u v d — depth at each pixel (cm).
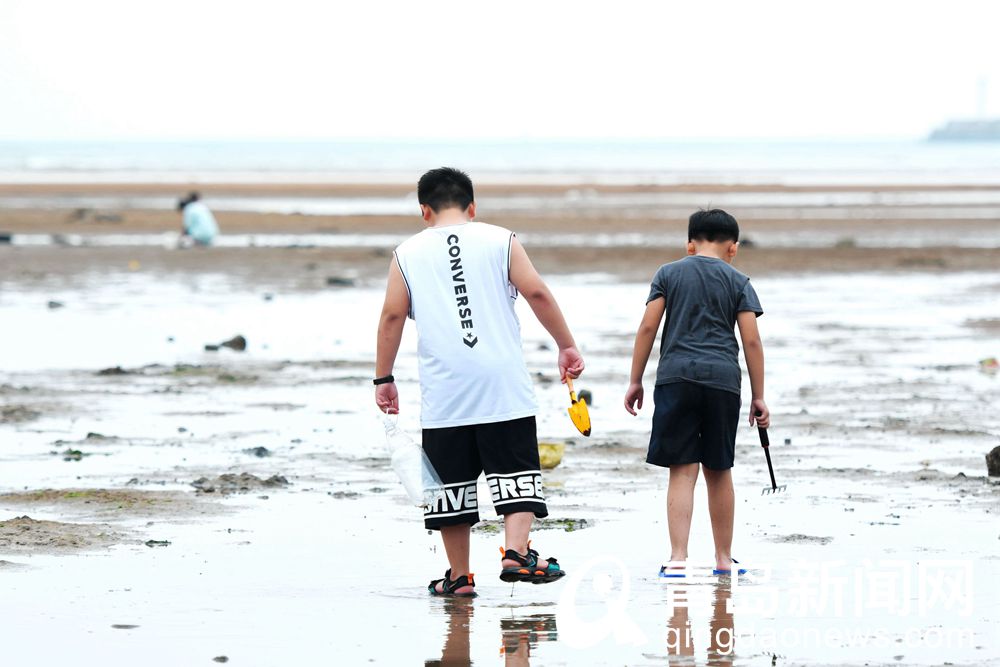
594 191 14662
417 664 1194
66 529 1708
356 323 4356
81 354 3634
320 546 1652
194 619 1334
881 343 3869
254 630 1298
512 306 1466
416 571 1539
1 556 1585
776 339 3962
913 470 2117
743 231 8931
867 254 7106
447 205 1488
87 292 5306
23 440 2405
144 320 4409
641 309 4772
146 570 1530
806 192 14788
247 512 1839
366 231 8881
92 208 11212
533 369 3350
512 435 1441
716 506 1553
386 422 1480
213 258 6794
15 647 1235
